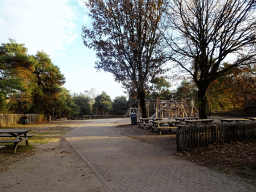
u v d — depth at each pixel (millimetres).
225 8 10703
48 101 34719
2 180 4312
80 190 3773
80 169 5219
